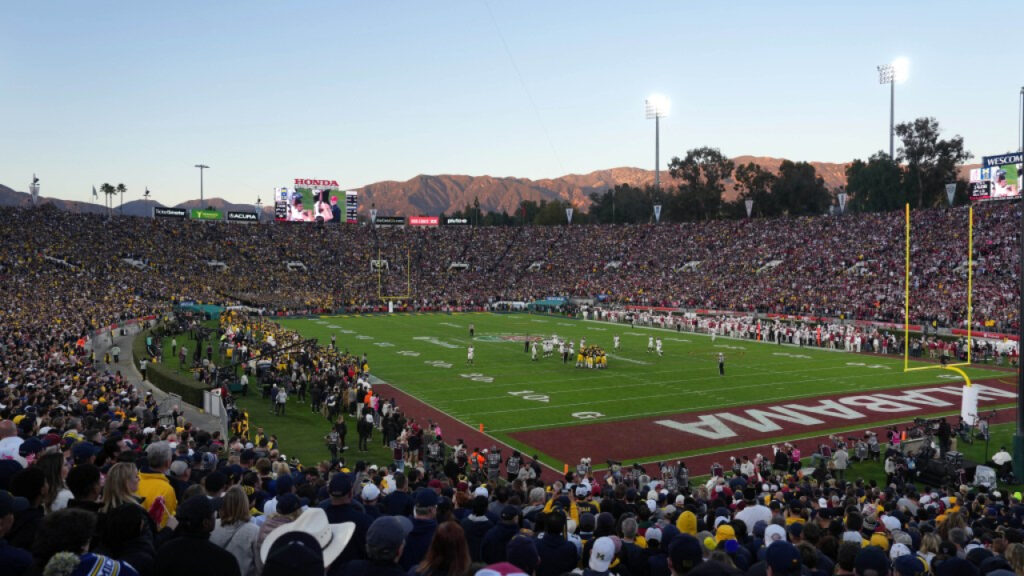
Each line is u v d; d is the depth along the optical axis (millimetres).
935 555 8336
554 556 6316
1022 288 22484
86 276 72562
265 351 39375
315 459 24422
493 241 104625
